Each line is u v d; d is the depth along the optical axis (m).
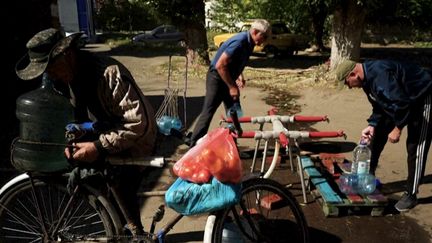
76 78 2.60
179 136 3.30
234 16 22.56
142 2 14.10
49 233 2.97
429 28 26.45
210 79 5.46
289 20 21.23
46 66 2.42
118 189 2.87
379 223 4.03
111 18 35.28
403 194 4.38
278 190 3.06
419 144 4.06
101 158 2.76
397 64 3.97
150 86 11.15
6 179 4.87
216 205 2.71
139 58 17.61
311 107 8.88
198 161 2.70
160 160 2.75
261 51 18.98
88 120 2.74
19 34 7.71
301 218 3.16
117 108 2.60
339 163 5.05
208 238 2.84
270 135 4.19
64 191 2.92
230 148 2.72
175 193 2.71
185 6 13.21
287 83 11.49
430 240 3.74
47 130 2.63
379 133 4.48
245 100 9.62
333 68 11.34
